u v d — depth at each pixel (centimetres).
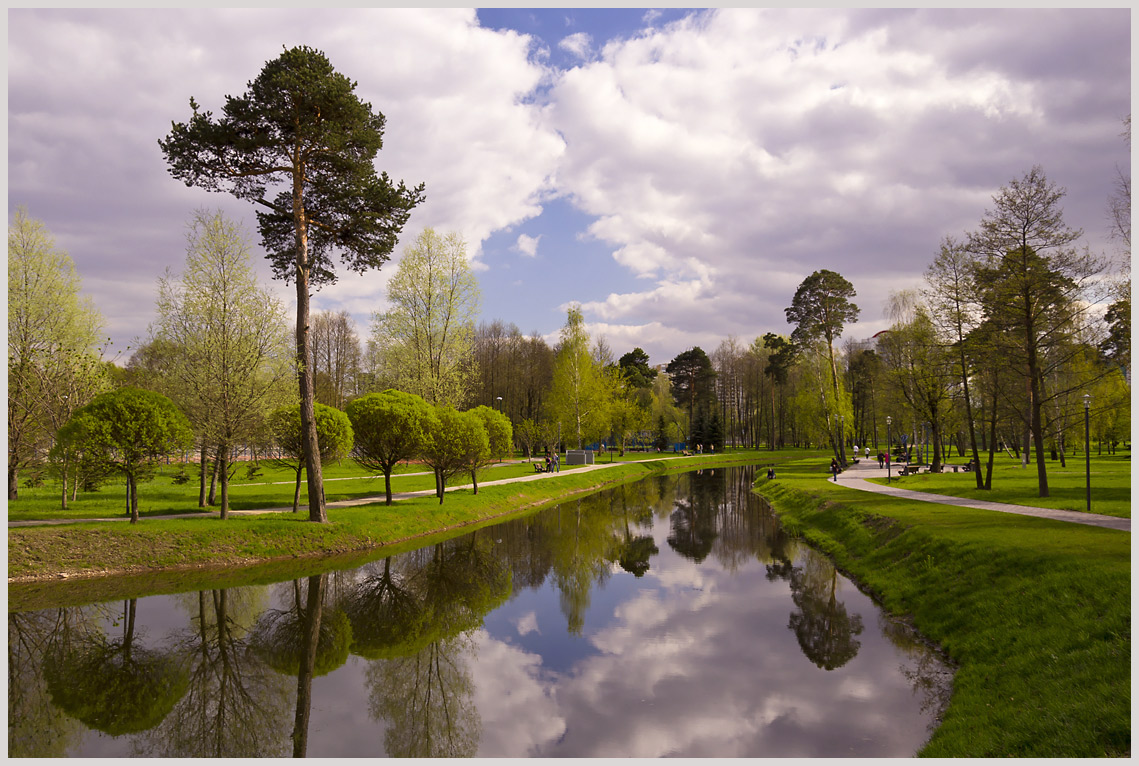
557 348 9162
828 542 2480
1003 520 1875
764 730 1038
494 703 1185
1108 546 1354
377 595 1955
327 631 1619
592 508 4122
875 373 7038
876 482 3816
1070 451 5628
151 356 3114
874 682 1194
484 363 8044
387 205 2512
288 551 2288
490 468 5866
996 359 2594
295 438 2580
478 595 2014
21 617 1605
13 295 2634
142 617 1641
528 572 2345
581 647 1516
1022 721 848
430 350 4016
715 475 6625
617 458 8238
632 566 2452
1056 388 4109
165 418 2125
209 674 1318
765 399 10125
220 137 2088
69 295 2922
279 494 3294
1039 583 1218
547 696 1218
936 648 1313
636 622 1714
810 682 1237
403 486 3959
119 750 981
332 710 1158
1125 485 2764
